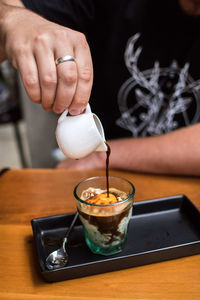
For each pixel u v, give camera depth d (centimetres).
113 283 33
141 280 33
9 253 38
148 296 31
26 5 57
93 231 35
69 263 35
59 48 33
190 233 40
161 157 54
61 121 35
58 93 33
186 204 45
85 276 34
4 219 44
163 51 72
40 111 104
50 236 40
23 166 127
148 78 75
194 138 55
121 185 39
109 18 70
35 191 51
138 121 80
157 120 79
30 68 34
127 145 59
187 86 74
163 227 42
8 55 38
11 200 48
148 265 36
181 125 79
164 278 34
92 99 80
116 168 58
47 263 35
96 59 75
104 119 82
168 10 67
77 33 37
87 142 35
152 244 38
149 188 51
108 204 34
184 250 36
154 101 77
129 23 70
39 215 44
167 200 45
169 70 74
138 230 41
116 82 76
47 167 113
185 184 52
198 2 62
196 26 68
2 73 108
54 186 52
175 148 54
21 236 40
